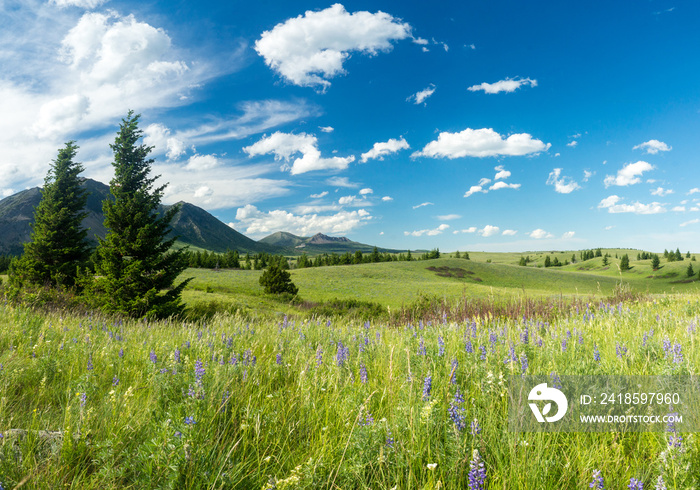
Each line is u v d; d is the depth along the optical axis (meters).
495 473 2.29
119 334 7.60
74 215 31.53
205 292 48.69
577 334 5.87
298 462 2.51
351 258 142.00
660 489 2.04
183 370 4.31
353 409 3.12
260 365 4.58
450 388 3.42
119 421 2.95
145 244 19.75
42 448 2.60
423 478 2.27
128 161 21.28
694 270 118.62
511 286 93.75
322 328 8.25
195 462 2.30
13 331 6.67
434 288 72.69
